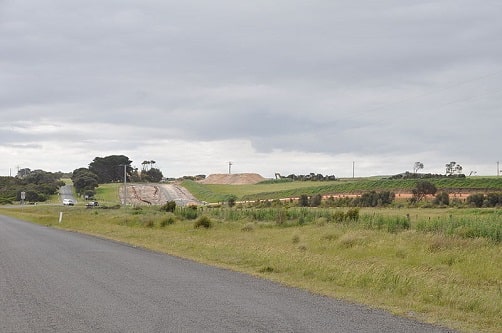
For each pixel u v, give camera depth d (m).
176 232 27.98
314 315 8.02
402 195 85.81
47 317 7.80
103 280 11.57
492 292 10.83
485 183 87.75
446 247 18.17
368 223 28.41
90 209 76.75
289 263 14.13
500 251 17.12
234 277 12.18
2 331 6.98
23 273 12.69
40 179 169.00
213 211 48.56
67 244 21.42
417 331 7.14
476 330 7.38
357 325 7.38
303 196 78.81
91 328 7.12
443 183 91.06
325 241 21.48
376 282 11.02
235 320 7.61
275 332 6.91
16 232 29.42
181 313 8.09
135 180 192.00
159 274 12.59
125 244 21.72
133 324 7.34
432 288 10.41
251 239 23.80
